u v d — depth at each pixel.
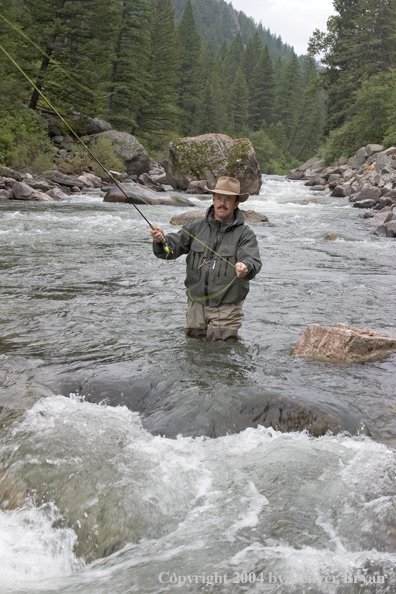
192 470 2.79
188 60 72.69
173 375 3.86
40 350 4.43
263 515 2.40
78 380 3.78
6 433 3.07
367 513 2.40
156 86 48.19
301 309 6.02
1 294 6.25
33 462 2.79
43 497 2.55
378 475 2.73
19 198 18.64
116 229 12.38
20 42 28.53
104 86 39.47
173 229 12.91
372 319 5.69
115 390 3.67
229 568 2.06
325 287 7.18
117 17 31.62
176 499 2.54
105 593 1.97
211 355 4.34
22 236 10.80
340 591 1.92
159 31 47.72
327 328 4.57
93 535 2.34
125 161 31.89
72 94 30.81
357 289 7.12
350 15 54.56
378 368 4.22
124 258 8.84
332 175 34.16
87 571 2.15
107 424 3.23
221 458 2.93
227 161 26.47
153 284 7.07
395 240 12.23
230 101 92.44
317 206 21.36
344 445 3.07
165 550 2.20
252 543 2.22
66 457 2.84
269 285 7.20
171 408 3.44
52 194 20.17
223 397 3.50
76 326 5.12
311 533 2.27
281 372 4.02
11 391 3.60
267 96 100.25
